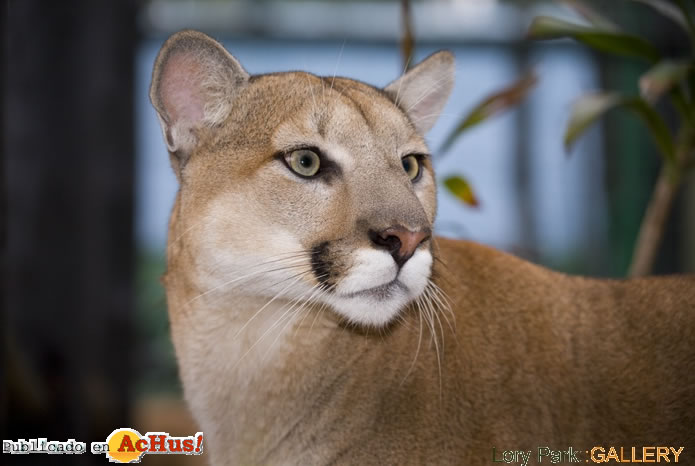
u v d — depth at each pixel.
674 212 2.36
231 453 1.13
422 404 1.09
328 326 1.11
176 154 1.13
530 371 1.11
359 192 1.08
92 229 1.83
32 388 1.52
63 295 1.79
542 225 2.47
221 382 1.13
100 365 1.80
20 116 1.78
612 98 1.29
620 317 1.13
